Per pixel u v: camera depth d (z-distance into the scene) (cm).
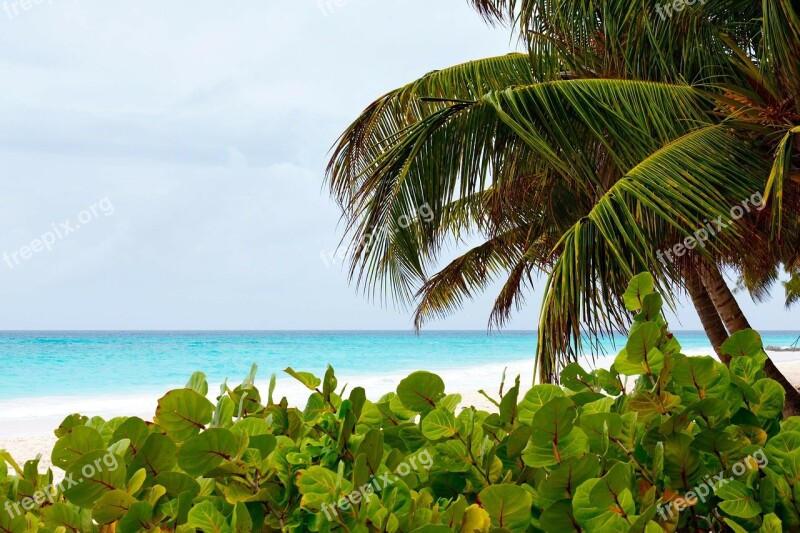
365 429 92
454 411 86
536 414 67
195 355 4394
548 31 572
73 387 2761
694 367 74
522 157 504
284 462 75
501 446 79
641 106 466
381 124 649
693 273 586
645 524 57
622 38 541
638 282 84
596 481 61
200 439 69
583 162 459
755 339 87
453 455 77
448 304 952
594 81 473
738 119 449
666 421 71
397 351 4816
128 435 79
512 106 447
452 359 4147
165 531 67
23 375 3222
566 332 362
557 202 648
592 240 386
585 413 84
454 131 485
